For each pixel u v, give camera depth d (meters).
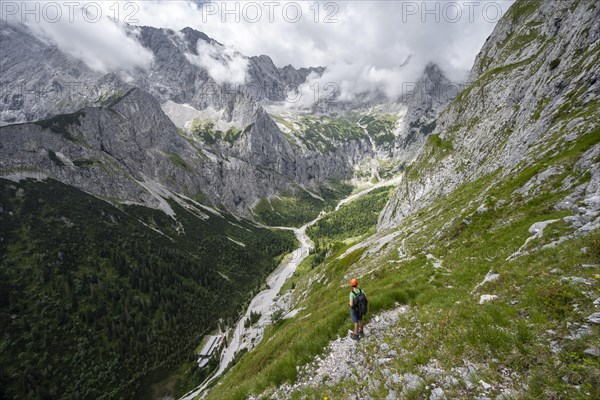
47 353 128.62
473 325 10.62
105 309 158.12
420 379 9.51
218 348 154.00
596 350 7.14
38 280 161.75
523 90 92.00
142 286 183.50
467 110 133.25
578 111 46.62
